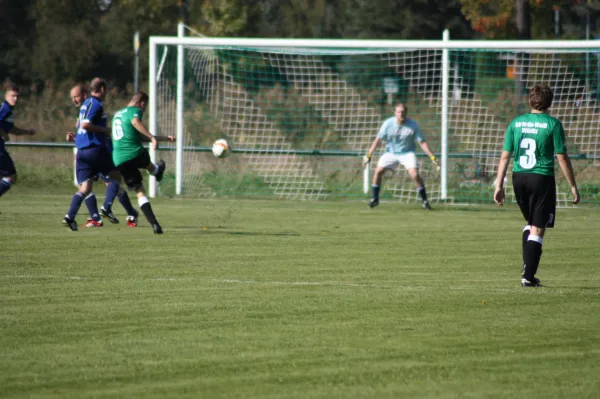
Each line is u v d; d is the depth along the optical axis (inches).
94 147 1604.3
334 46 2412.6
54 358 724.0
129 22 5506.9
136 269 1176.8
